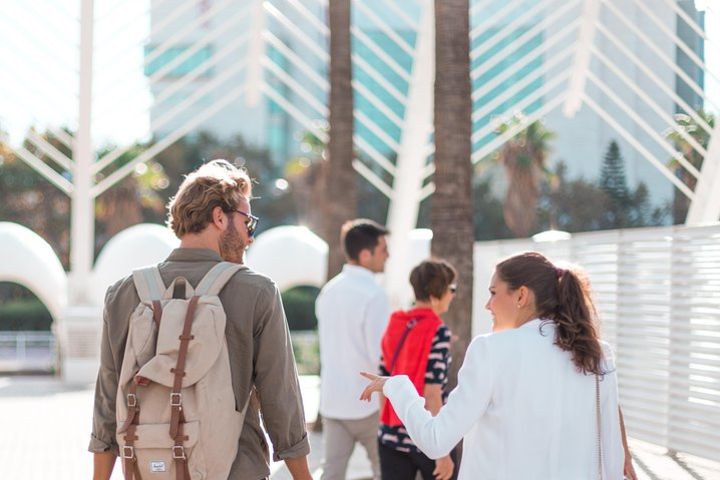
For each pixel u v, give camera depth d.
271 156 68.75
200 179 3.91
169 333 3.56
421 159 19.34
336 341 7.27
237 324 3.70
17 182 55.09
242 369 3.71
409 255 21.77
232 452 3.61
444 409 3.80
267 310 3.74
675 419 9.45
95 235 54.41
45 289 23.80
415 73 18.55
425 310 6.06
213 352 3.57
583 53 18.06
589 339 3.82
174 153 64.38
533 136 41.94
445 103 8.98
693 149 18.45
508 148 42.81
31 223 55.81
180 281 3.74
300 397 3.88
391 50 70.62
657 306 9.84
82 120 19.44
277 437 3.81
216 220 3.86
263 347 3.74
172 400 3.52
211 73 77.81
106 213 51.62
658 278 9.63
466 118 9.02
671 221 21.95
